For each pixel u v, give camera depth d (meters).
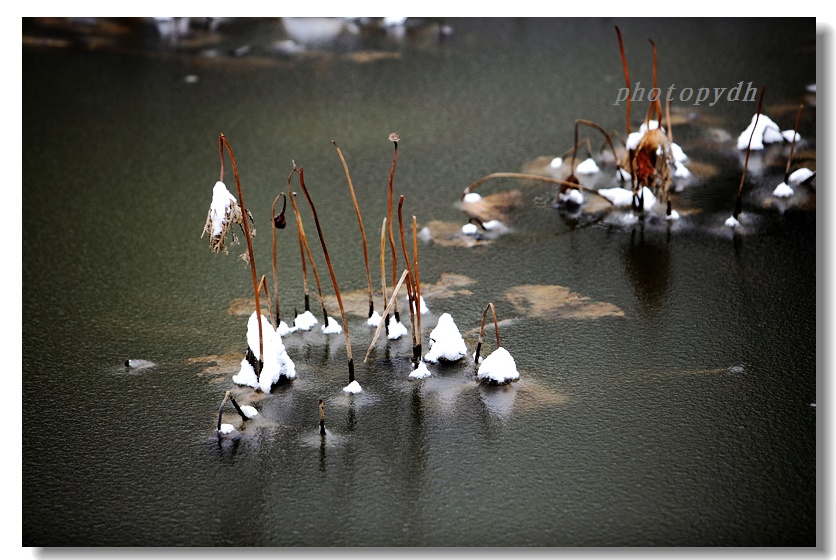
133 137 11.96
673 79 12.66
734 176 10.22
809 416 6.64
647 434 6.52
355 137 11.66
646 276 8.50
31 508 6.12
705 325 7.73
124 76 13.94
